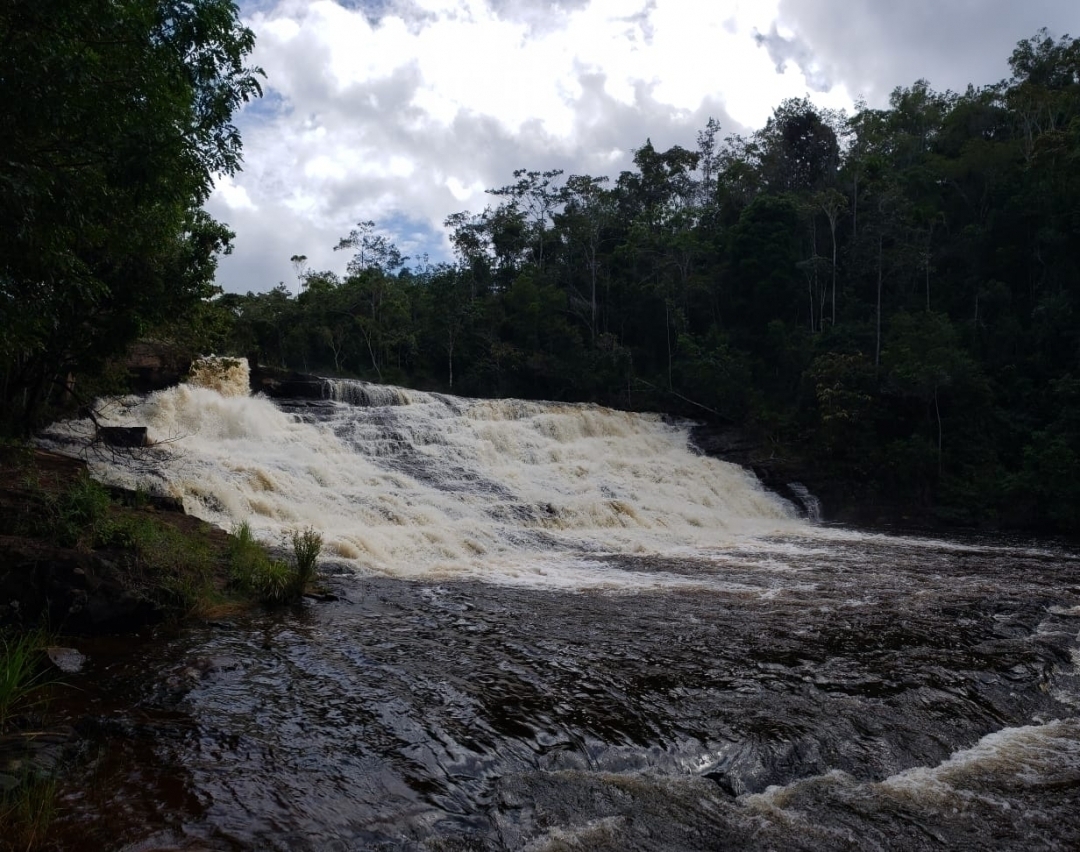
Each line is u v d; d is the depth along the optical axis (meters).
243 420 25.12
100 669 8.95
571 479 28.62
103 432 20.48
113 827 5.44
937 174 54.81
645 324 56.03
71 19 8.69
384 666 9.48
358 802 6.08
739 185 63.25
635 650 10.43
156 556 11.86
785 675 9.44
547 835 5.78
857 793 6.69
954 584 16.62
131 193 10.39
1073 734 8.27
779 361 47.16
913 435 35.19
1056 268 42.00
